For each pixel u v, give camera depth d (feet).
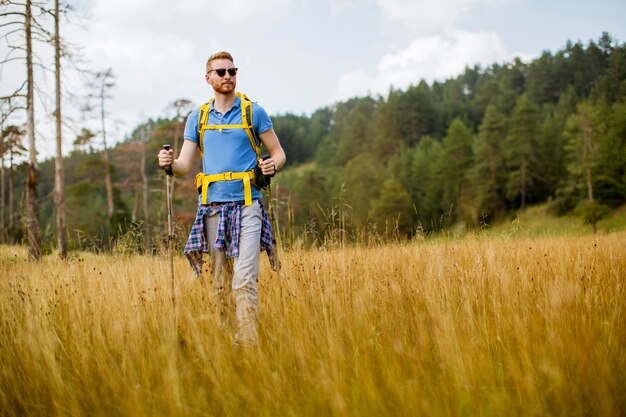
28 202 46.47
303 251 15.35
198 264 11.35
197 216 11.17
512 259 14.64
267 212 11.20
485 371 7.26
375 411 6.48
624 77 268.00
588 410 6.51
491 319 9.46
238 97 11.41
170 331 8.85
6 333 9.48
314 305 10.46
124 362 7.77
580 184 165.37
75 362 8.44
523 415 6.42
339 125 440.04
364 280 12.42
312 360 7.71
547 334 8.48
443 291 10.96
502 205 199.00
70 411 6.88
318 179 207.10
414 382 6.70
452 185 205.16
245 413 6.77
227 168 10.92
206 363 7.72
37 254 19.01
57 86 51.26
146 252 16.49
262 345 8.84
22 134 47.14
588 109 168.14
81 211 111.75
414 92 323.57
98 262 16.24
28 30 45.75
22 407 7.36
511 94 333.21
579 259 13.41
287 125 423.64
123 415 6.84
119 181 136.87
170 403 6.57
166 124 117.08
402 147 272.92
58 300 11.20
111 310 10.61
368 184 205.36
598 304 10.01
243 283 10.25
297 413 6.61
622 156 160.76
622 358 7.77
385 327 9.24
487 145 201.36
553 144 203.82
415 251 15.79
